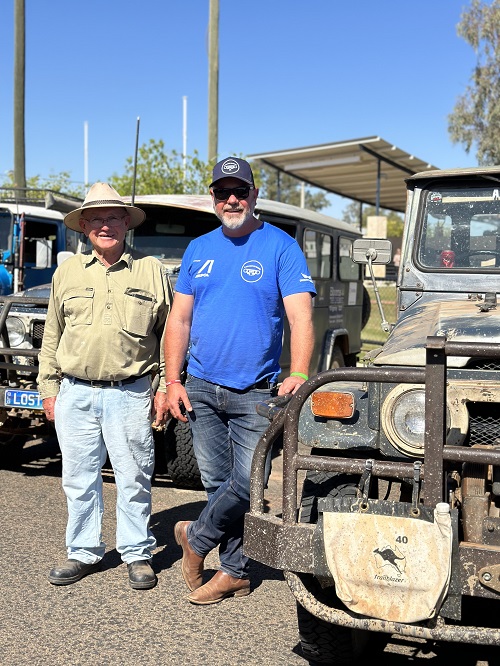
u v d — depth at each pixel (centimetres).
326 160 1664
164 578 432
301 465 302
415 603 276
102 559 448
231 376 379
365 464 293
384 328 473
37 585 415
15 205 1005
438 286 476
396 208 2372
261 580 439
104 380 414
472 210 482
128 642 354
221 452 399
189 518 535
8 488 595
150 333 422
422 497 285
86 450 422
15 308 626
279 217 738
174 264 684
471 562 271
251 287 376
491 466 312
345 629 324
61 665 331
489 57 2472
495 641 269
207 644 355
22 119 1631
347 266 937
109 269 416
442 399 277
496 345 269
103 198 409
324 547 287
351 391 330
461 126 2512
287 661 341
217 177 372
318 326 838
